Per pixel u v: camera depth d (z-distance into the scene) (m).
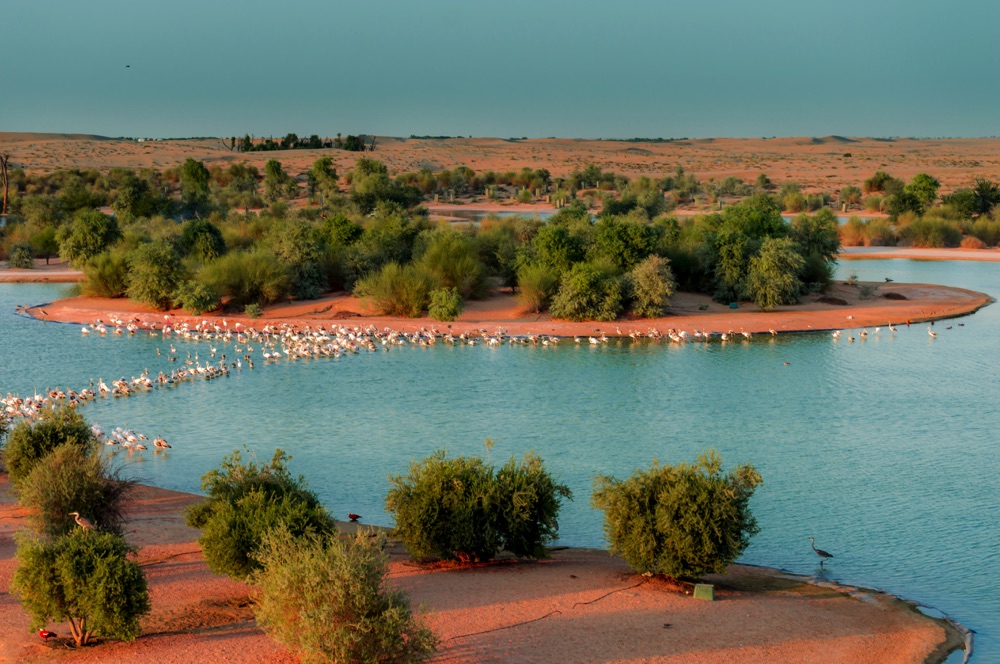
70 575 27.94
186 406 66.19
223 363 77.94
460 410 64.12
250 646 28.28
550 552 39.94
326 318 102.38
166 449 54.97
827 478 48.81
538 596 33.22
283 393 69.88
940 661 29.00
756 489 47.06
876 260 163.62
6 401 62.88
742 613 31.97
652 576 35.94
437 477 38.66
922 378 73.81
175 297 106.38
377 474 50.00
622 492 36.25
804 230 124.00
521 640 29.02
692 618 31.28
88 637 29.22
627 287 101.31
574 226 125.69
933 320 102.38
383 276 104.44
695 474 36.41
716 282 110.06
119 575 28.06
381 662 26.27
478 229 145.50
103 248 142.00
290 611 26.73
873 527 41.78
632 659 27.86
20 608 31.58
